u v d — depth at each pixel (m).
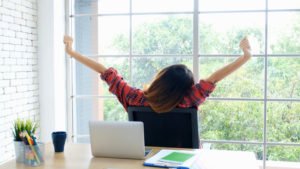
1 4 2.83
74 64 3.69
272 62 3.17
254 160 1.56
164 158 1.55
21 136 1.58
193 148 1.72
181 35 3.38
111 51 3.57
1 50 2.85
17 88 3.10
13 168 1.49
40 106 3.49
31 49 3.33
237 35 3.24
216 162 1.50
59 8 3.51
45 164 1.53
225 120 3.30
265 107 3.20
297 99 3.13
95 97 3.68
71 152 1.74
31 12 3.31
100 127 1.60
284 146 3.21
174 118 1.69
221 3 3.26
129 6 3.48
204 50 3.33
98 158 1.62
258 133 3.25
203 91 1.68
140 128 1.56
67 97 3.68
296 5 3.10
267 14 3.15
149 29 3.46
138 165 1.50
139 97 1.74
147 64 3.48
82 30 3.64
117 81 1.84
